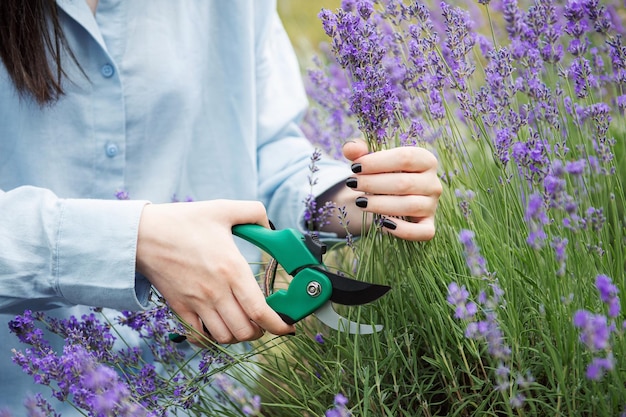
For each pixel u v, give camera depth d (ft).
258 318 4.07
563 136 5.25
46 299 4.44
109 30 5.58
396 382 4.23
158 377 4.76
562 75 4.89
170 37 5.80
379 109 4.37
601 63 5.16
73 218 4.30
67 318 5.40
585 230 4.07
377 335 4.26
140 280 4.44
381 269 4.53
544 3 4.86
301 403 4.28
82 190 5.60
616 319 3.89
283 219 5.88
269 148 6.32
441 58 4.84
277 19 6.94
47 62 5.06
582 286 4.06
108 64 5.51
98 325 4.66
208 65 6.02
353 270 5.12
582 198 4.48
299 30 12.87
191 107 5.87
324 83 7.03
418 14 4.96
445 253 4.57
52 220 4.31
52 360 4.15
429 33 4.93
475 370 4.38
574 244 4.27
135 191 5.74
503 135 4.37
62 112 5.46
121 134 5.59
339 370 4.21
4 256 4.25
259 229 4.23
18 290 4.30
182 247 4.14
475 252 3.77
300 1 14.49
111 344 4.66
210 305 4.18
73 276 4.28
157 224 4.20
